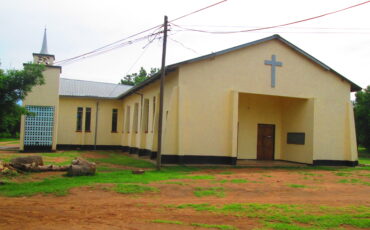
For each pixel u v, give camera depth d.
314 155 19.83
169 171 14.84
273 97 22.75
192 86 17.44
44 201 8.41
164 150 16.94
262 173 15.42
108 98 29.81
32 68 13.41
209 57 17.64
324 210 8.20
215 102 17.91
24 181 11.14
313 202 9.23
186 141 17.17
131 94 27.23
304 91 20.09
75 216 7.01
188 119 17.27
